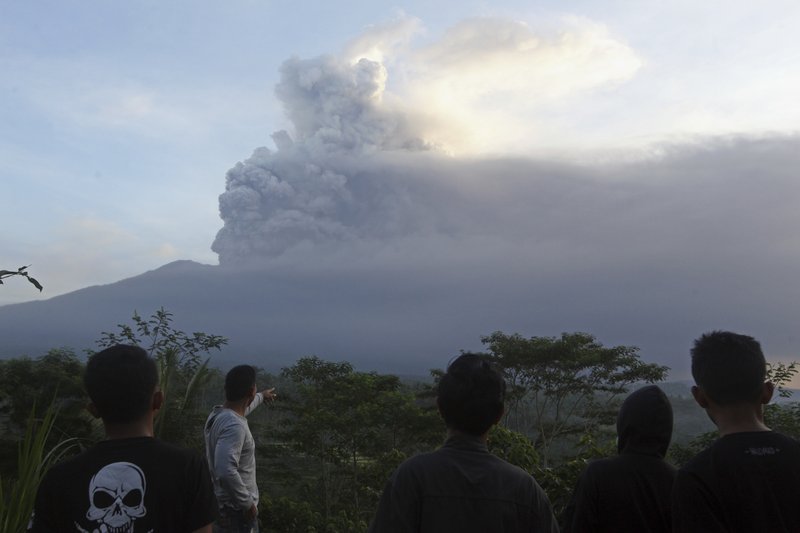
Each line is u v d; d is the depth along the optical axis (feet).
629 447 9.36
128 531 6.87
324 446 65.31
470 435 7.77
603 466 9.27
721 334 7.62
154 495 7.00
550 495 17.54
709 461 6.97
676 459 47.88
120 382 7.22
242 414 15.11
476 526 7.22
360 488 62.54
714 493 6.80
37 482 11.81
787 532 6.54
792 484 6.68
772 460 6.79
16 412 41.45
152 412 7.54
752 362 7.22
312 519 50.21
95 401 7.25
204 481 7.36
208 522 7.24
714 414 7.45
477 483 7.39
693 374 7.64
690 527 6.82
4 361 43.55
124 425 7.29
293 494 75.56
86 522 6.84
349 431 63.87
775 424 48.19
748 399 7.20
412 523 7.30
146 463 7.11
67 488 6.95
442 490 7.36
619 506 8.98
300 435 64.95
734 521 6.70
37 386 42.42
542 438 79.46
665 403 9.36
